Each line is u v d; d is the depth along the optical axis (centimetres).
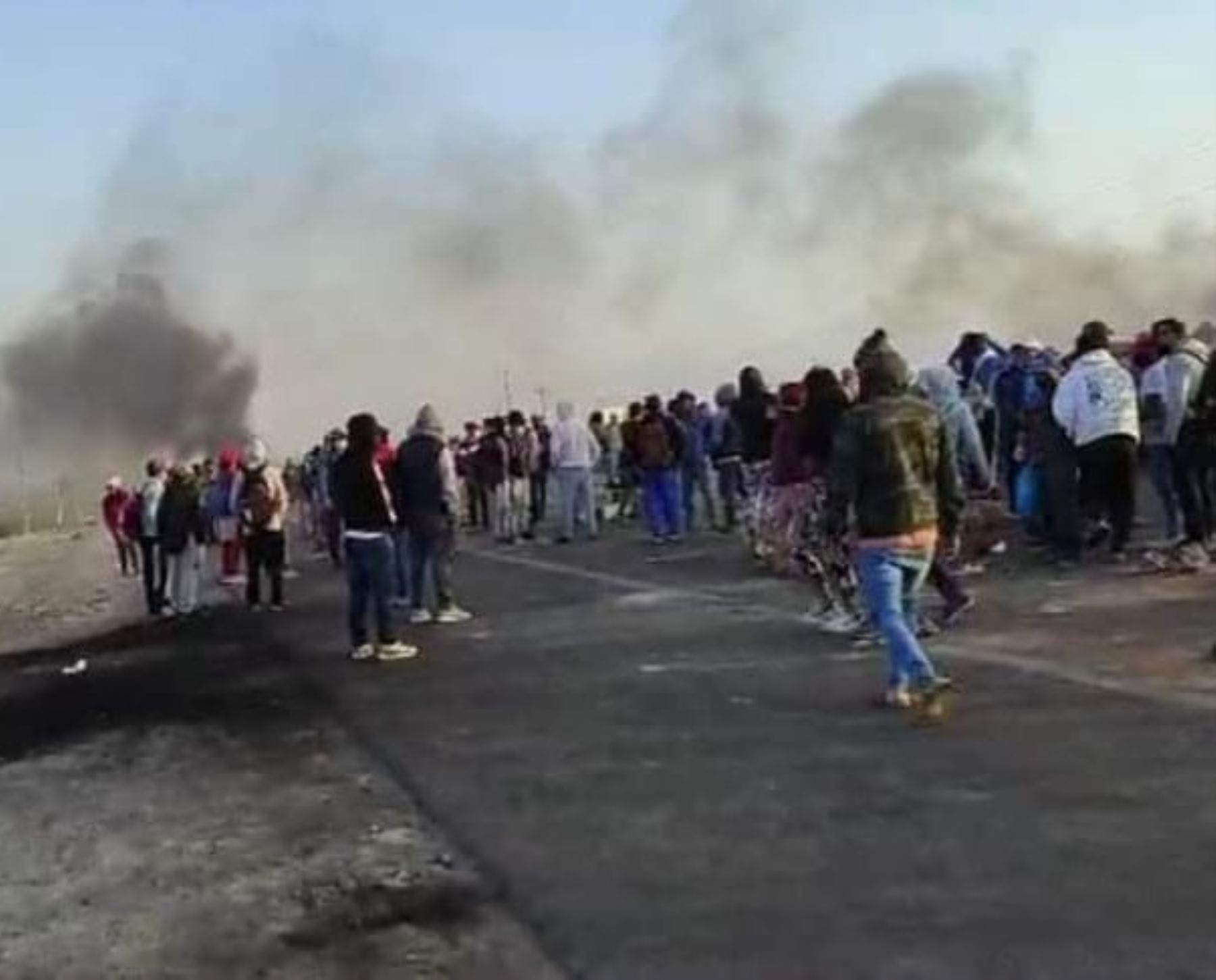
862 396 1023
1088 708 956
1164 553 1597
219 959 643
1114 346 1950
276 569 2186
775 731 974
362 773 988
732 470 2578
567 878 704
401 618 1797
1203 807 729
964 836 711
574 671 1302
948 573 1317
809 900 641
